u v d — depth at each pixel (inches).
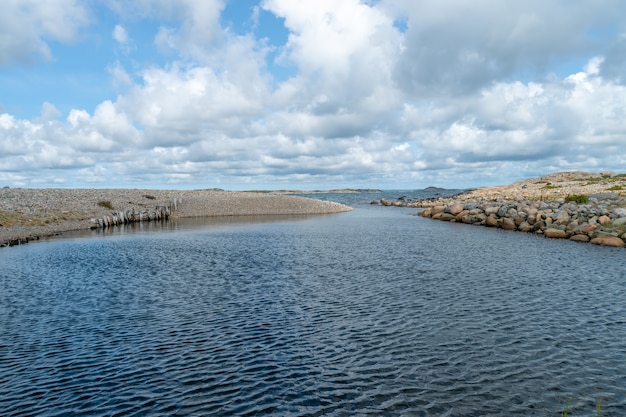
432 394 447.8
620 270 1056.2
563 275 1002.7
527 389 456.1
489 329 634.8
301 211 3528.5
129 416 412.5
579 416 404.5
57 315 719.1
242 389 462.3
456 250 1423.5
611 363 516.4
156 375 496.4
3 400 442.9
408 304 766.5
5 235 1744.6
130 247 1552.7
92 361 534.9
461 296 818.2
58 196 2955.2
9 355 553.6
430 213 3063.5
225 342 594.6
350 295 835.4
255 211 3393.2
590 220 1728.6
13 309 754.2
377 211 3914.9
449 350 559.2
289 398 442.6
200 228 2297.0
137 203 3152.1
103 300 812.0
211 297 831.1
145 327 658.2
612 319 675.4
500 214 2320.4
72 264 1200.2
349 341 593.6
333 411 417.7
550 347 565.9
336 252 1409.9
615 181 4037.9
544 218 1988.2
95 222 2326.5
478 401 433.1
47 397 448.8
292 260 1256.8
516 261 1197.7
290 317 701.3
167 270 1108.5
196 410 421.7
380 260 1237.7
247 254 1381.6
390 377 486.3
